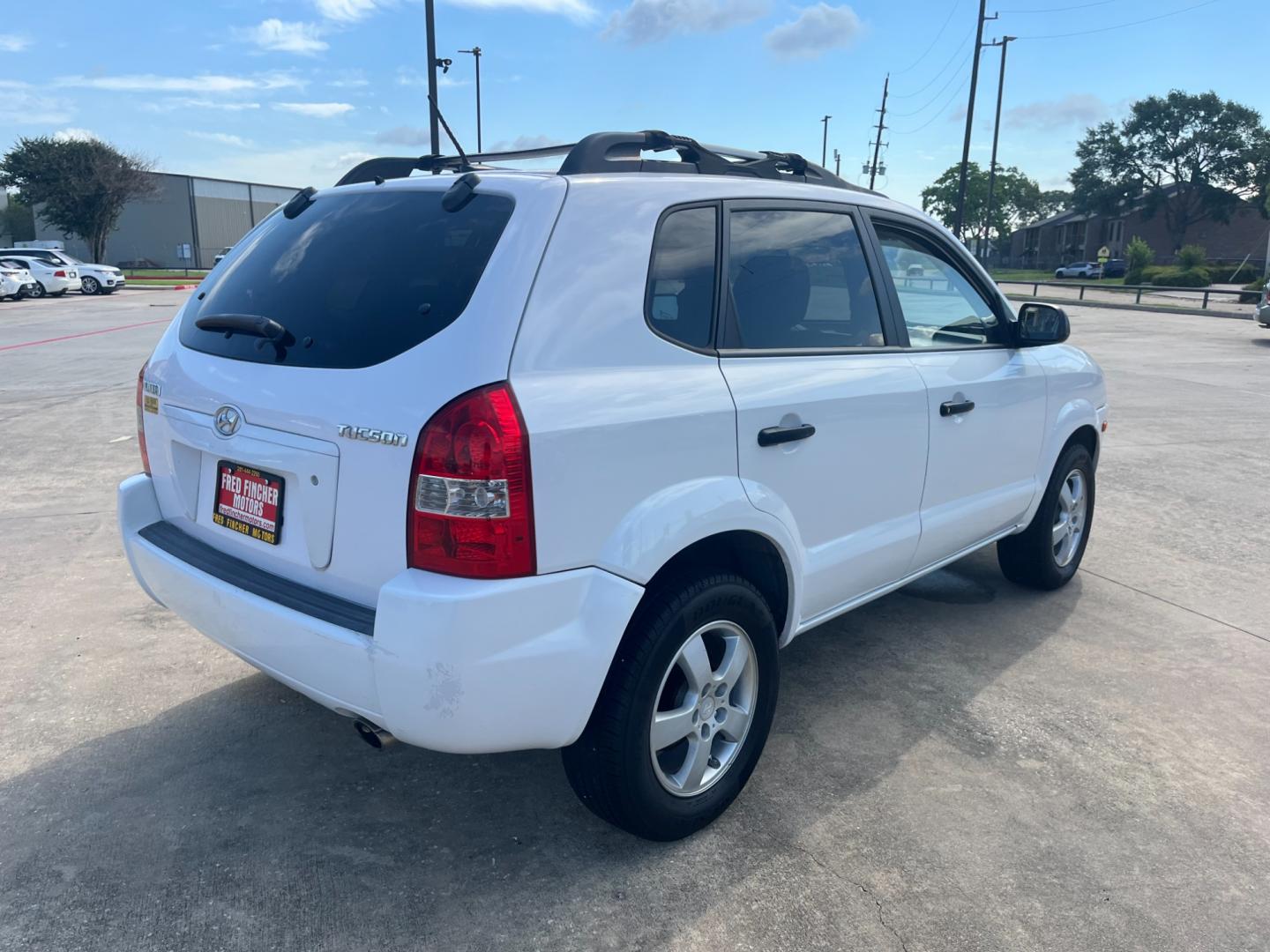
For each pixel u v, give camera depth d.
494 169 2.84
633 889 2.60
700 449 2.61
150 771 3.12
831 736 3.43
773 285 3.00
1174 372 13.75
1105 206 77.62
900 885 2.64
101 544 5.33
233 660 3.93
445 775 3.14
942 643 4.25
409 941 2.40
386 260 2.56
